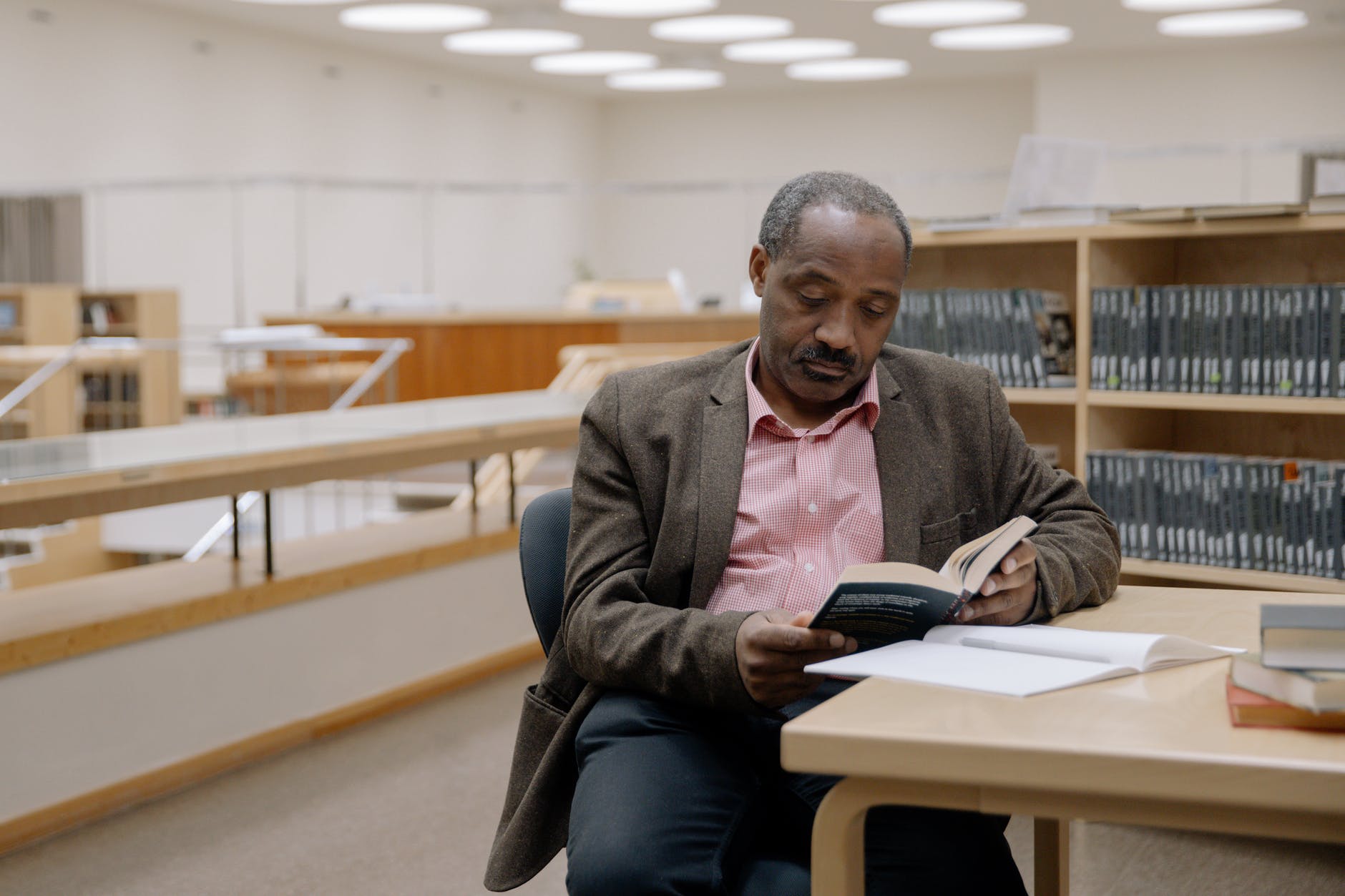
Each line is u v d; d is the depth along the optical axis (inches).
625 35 524.7
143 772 131.2
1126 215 121.3
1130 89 564.7
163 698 133.3
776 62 593.3
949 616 56.6
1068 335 133.8
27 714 119.8
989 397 70.8
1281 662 42.1
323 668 153.0
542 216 674.8
